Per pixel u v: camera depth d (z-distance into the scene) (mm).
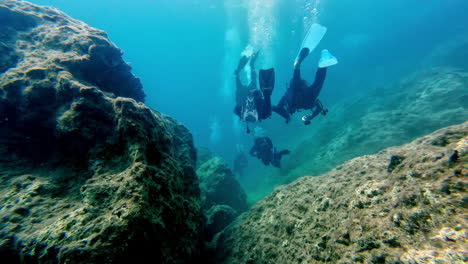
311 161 8492
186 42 55281
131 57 67750
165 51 62844
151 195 1961
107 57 3863
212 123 48469
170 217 2113
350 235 1586
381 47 29594
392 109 8695
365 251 1357
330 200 2178
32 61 3191
